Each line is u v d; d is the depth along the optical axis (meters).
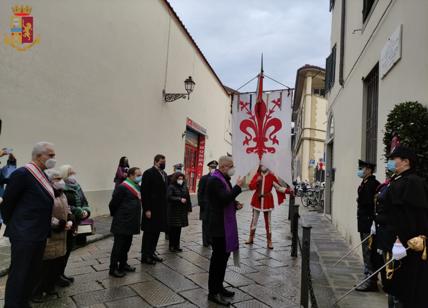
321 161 19.33
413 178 2.97
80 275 4.89
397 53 4.82
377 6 6.09
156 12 12.12
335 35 10.85
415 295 2.88
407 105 3.97
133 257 5.97
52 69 7.37
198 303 4.09
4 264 4.87
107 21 9.28
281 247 7.19
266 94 5.40
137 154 11.20
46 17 7.13
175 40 13.98
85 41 8.41
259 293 4.50
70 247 4.46
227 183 4.32
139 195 5.11
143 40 11.30
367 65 6.58
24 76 6.64
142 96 11.41
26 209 3.38
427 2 4.00
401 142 3.77
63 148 7.81
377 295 4.39
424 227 2.87
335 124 10.02
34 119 6.92
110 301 4.04
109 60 9.47
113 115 9.77
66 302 3.96
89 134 8.73
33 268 3.41
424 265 2.88
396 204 3.00
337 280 4.99
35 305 3.86
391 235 3.07
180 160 15.05
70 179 4.57
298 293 4.54
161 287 4.56
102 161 9.34
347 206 7.71
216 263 4.17
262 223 10.36
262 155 5.38
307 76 27.78
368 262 4.54
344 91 8.73
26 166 3.47
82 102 8.41
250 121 5.45
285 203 18.06
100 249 6.33
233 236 4.20
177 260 5.91
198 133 18.33
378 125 5.61
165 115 13.28
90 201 8.86
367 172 4.70
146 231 5.59
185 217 6.64
